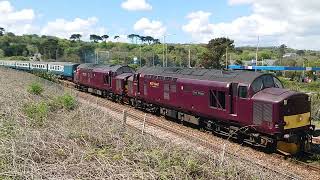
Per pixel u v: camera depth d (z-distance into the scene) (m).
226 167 11.68
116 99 37.41
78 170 10.26
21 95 23.80
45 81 38.25
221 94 20.62
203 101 22.19
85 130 14.51
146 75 29.73
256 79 18.83
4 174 9.60
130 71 37.44
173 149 12.54
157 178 10.23
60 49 125.38
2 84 30.58
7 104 19.16
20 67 73.06
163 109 27.67
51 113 19.09
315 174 15.14
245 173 11.55
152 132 21.47
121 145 12.72
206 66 68.62
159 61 92.38
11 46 135.50
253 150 18.56
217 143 19.56
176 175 10.45
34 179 9.48
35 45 146.25
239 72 20.47
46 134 13.26
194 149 13.18
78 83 47.50
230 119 20.03
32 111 17.86
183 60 84.12
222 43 69.31
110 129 14.74
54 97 25.88
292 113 17.50
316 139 20.61
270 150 18.33
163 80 26.88
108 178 9.77
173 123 25.73
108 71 38.12
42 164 10.70
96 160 11.07
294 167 15.97
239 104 19.38
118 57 106.50
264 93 18.33
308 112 18.20
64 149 12.02
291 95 17.44
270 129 17.45
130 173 10.14
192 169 10.97
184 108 24.33
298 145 17.73
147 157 11.36
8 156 10.95
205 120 22.84
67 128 14.95
